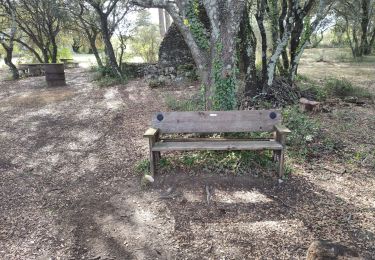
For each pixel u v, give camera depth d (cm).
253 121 444
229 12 475
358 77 1268
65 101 942
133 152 536
